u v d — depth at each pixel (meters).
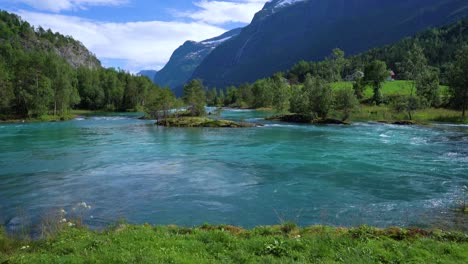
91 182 26.23
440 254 11.38
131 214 19.34
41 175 28.39
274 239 12.70
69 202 21.47
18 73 88.00
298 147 41.44
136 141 48.16
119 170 30.23
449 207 19.81
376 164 31.48
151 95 106.19
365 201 21.16
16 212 19.58
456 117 72.69
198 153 38.28
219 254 11.23
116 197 22.47
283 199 21.78
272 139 48.84
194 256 10.96
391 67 164.12
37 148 42.00
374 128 62.28
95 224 17.80
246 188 24.34
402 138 48.78
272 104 129.50
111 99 139.88
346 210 19.58
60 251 12.10
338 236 13.05
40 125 72.81
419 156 35.28
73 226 16.00
